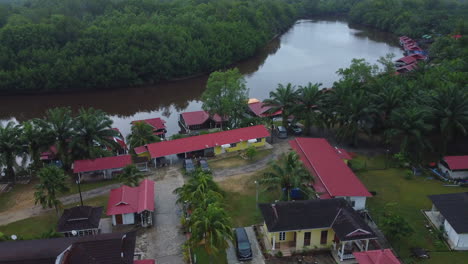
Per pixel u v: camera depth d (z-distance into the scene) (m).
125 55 132.25
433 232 48.75
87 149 66.75
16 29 129.25
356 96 73.62
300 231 45.41
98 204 57.78
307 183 56.16
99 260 37.97
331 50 176.75
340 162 61.28
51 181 52.31
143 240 48.50
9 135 64.94
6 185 64.38
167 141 72.25
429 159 68.44
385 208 54.47
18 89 126.25
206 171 58.09
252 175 65.31
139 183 60.56
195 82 140.88
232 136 75.00
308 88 79.38
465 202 49.38
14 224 52.94
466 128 67.06
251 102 98.94
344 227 43.91
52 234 45.47
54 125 66.69
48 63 126.50
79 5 178.00
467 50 116.38
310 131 83.81
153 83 139.25
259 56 169.75
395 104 71.25
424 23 186.00
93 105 118.69
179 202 54.03
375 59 156.38
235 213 53.94
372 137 79.62
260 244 47.09
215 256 44.44
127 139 76.69
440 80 85.38
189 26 155.00
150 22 159.50
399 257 44.44
